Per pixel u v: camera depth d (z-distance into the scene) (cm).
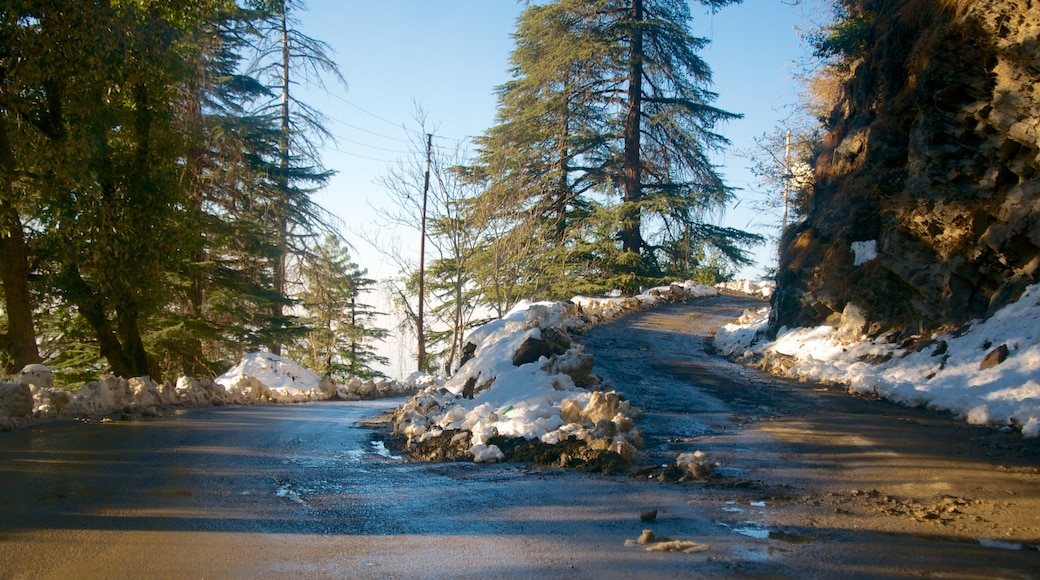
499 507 672
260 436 1102
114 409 1330
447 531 592
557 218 4038
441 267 3781
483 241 3139
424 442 1006
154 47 1697
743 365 1988
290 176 3516
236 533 570
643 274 4381
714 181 4272
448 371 2916
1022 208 1388
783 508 670
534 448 911
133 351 1859
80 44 1505
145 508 631
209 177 2892
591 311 3025
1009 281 1409
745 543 562
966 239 1498
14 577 462
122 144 1752
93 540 538
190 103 2577
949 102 1550
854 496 714
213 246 2869
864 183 1867
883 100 1897
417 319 3453
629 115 4309
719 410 1274
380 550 536
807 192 3042
